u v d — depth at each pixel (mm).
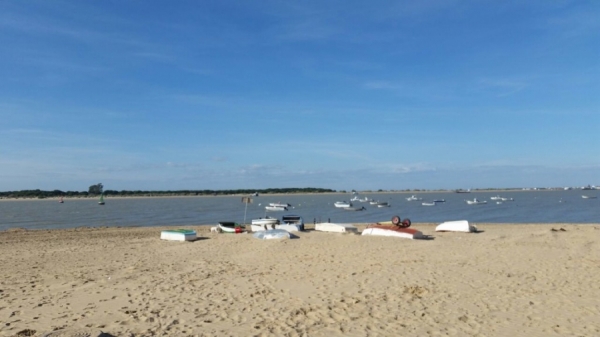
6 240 27750
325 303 10391
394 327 8688
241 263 16406
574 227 32438
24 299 11242
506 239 21484
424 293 11211
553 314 9453
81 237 29719
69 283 13273
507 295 11016
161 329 8633
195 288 12305
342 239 21328
